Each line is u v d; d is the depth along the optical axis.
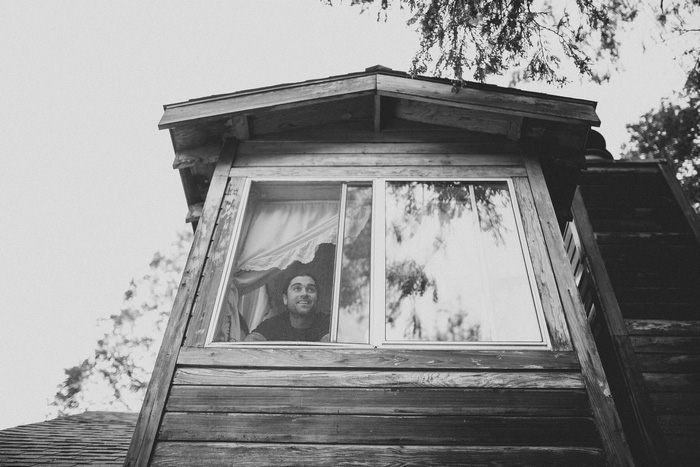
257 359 3.42
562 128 4.70
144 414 3.18
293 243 4.23
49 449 5.33
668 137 13.02
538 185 4.41
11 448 5.30
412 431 3.10
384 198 4.38
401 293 3.81
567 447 3.03
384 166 4.63
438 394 3.25
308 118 4.93
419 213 4.29
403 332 3.59
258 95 4.78
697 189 12.48
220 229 4.18
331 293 3.93
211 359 3.43
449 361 3.38
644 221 6.79
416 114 4.95
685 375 5.23
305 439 3.09
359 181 4.53
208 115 4.68
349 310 3.77
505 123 4.77
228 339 3.68
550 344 3.46
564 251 3.95
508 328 3.59
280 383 3.32
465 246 4.07
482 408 3.18
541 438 3.06
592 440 3.05
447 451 3.02
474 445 3.04
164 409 3.22
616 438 3.02
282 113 4.82
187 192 5.10
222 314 3.74
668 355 5.39
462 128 4.94
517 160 4.66
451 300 3.76
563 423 3.12
